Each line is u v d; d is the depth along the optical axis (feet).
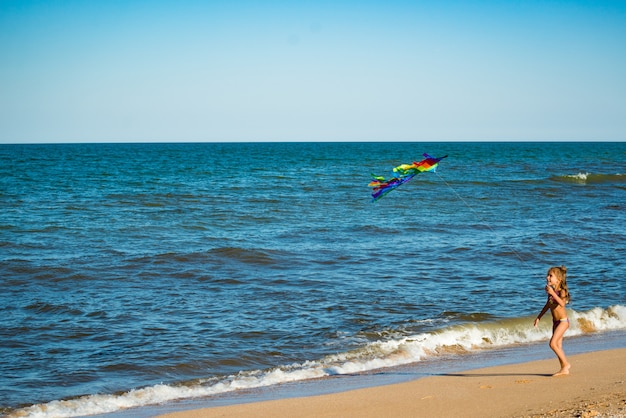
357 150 435.12
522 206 105.29
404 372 32.86
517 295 48.52
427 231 78.38
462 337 38.81
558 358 31.71
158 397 29.58
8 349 36.01
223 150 442.50
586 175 156.76
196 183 143.43
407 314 43.34
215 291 48.93
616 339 39.32
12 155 315.58
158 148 523.29
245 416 25.80
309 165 224.53
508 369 32.27
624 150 428.56
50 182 142.10
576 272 56.90
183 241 70.90
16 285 50.08
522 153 355.97
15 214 89.71
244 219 88.02
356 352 35.96
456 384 29.50
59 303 44.93
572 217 91.97
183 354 35.50
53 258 60.29
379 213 95.25
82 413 27.66
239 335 38.81
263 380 31.86
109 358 34.81
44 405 28.27
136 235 74.43
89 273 54.03
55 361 34.32
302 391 30.07
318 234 75.97
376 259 61.21
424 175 164.76
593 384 27.99
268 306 44.93
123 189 127.24
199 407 28.07
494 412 24.85
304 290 49.26
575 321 42.37
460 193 123.95
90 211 94.02
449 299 47.09
